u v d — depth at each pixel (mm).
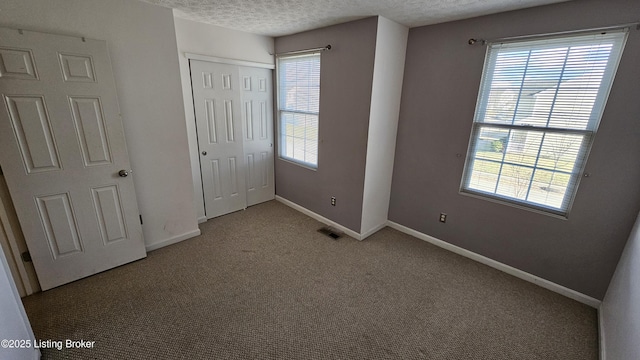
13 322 1405
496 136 2479
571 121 2088
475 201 2699
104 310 1985
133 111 2393
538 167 2297
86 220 2250
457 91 2625
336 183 3271
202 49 3000
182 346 1722
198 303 2086
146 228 2701
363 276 2482
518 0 1984
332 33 2906
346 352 1720
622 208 1971
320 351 1721
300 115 3580
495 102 2439
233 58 3268
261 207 4012
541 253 2381
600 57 1908
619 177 1949
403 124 3094
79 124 2080
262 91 3738
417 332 1890
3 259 1471
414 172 3113
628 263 1765
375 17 2496
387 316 2023
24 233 1997
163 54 2461
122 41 2227
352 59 2771
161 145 2623
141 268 2492
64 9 1943
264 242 3027
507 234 2545
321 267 2600
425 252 2922
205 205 3477
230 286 2291
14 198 1918
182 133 2736
